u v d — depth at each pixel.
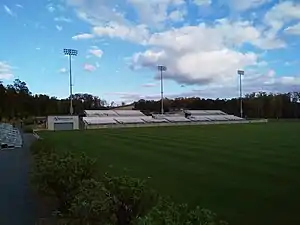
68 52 74.06
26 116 99.75
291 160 18.47
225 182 13.06
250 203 10.09
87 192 6.21
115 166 17.38
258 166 16.64
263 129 49.81
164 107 125.25
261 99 109.62
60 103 108.38
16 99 96.00
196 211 3.75
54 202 9.96
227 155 20.89
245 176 14.20
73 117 69.38
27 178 14.02
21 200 10.33
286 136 35.69
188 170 15.90
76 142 32.88
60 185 8.24
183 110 105.69
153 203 5.81
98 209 5.71
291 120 90.50
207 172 15.27
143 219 3.67
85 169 8.32
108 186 6.00
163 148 25.75
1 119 90.31
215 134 40.41
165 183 13.09
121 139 35.81
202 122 79.00
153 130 52.47
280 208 9.52
